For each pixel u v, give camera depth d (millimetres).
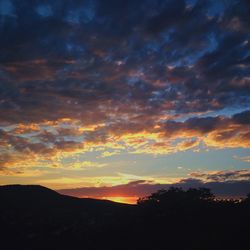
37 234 45250
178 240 33250
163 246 32656
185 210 40750
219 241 30734
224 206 40844
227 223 34906
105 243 37281
